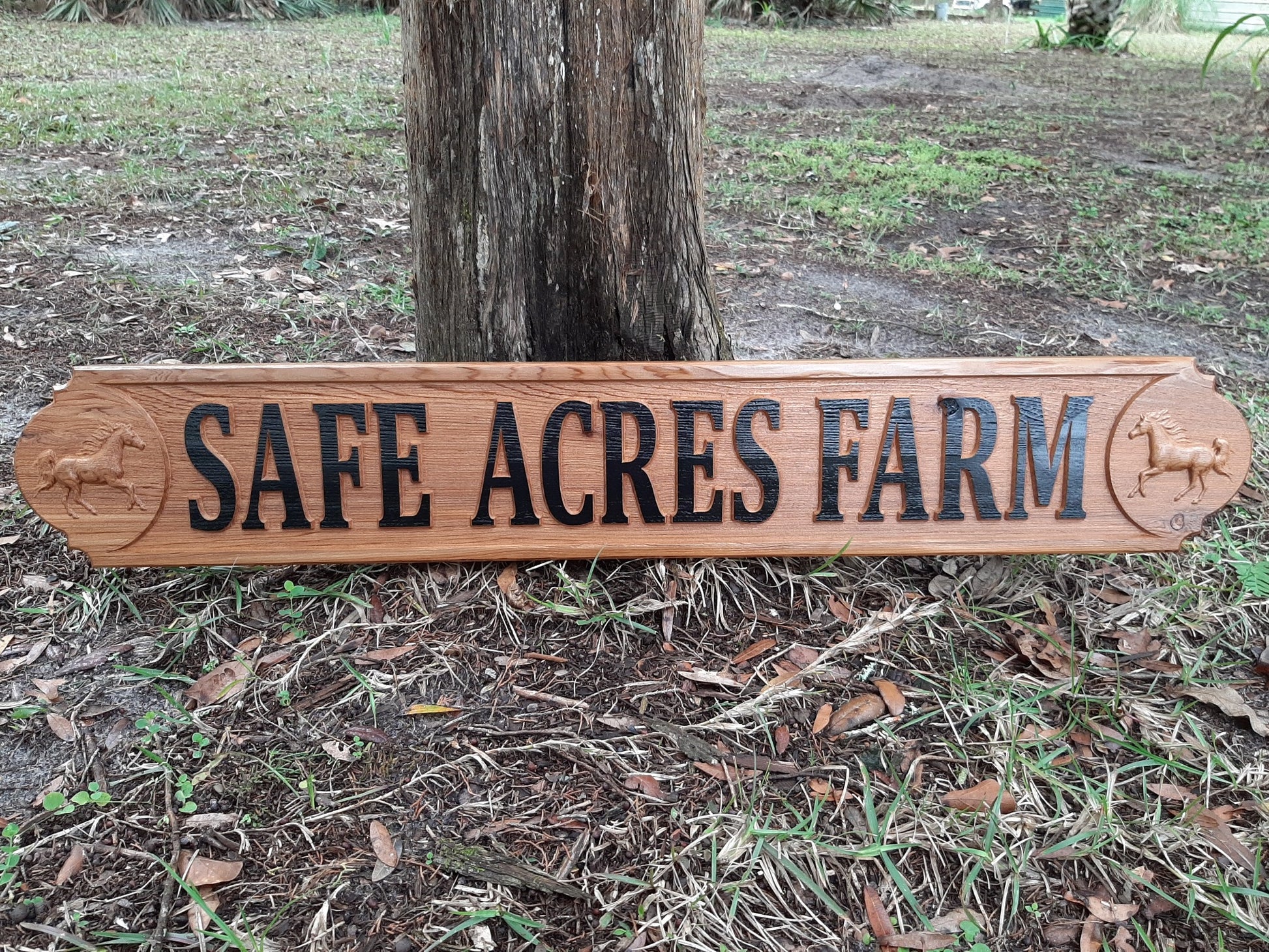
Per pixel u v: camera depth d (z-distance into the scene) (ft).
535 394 7.79
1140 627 7.92
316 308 12.87
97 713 6.79
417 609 7.76
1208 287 15.44
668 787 6.33
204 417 7.64
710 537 8.01
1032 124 26.25
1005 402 7.93
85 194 16.61
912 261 15.69
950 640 7.68
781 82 31.12
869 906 5.66
